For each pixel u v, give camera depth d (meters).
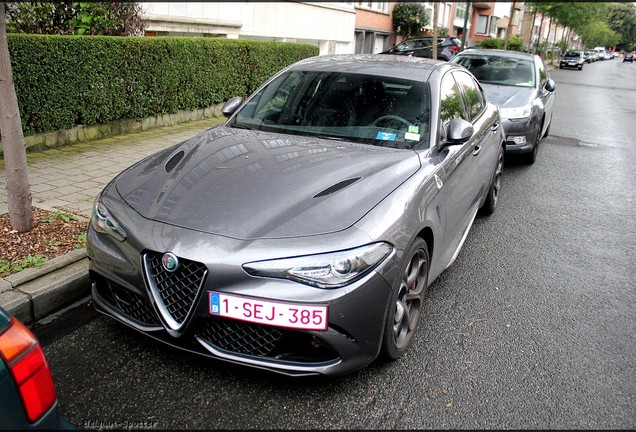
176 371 2.88
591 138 11.73
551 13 38.84
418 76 4.14
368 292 2.60
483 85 8.80
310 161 3.26
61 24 7.50
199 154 3.40
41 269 3.57
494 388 2.93
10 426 1.61
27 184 4.05
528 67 9.30
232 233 2.62
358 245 2.60
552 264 4.78
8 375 1.62
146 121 8.41
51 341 3.13
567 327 3.67
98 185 5.51
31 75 6.37
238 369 2.92
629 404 2.87
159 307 2.64
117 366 2.91
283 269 2.49
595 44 112.25
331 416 2.62
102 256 2.88
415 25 30.83
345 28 20.72
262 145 3.52
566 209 6.49
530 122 7.99
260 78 11.09
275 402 2.69
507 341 3.43
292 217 2.70
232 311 2.53
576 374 3.12
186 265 2.57
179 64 8.82
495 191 6.05
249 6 14.13
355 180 3.04
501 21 57.53
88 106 7.25
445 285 4.22
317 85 4.16
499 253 4.97
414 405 2.74
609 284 4.43
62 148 6.94
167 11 10.68
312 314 2.49
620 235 5.67
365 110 3.88
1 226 4.20
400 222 2.84
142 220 2.79
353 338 2.61
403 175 3.18
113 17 8.14
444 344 3.34
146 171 3.31
